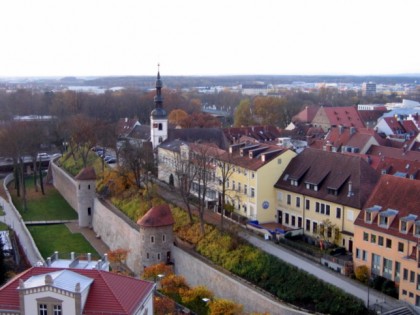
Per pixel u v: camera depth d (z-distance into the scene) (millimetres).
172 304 65875
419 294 59594
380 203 68625
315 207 82062
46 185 155125
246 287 68250
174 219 92688
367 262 67625
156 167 126688
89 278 47438
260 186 88562
